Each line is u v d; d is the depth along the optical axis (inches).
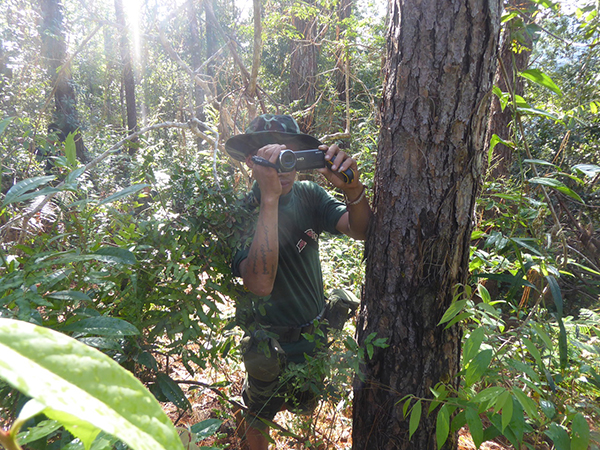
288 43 261.6
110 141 241.3
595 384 52.2
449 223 52.6
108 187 113.4
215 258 57.2
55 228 49.3
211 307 53.3
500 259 73.1
